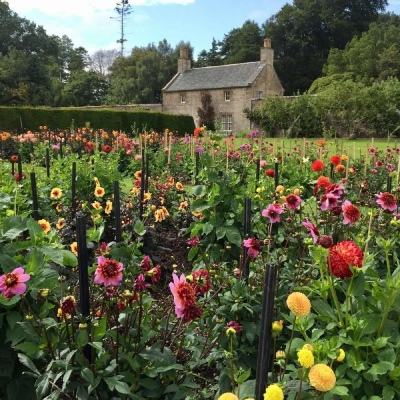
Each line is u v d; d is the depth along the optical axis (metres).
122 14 72.62
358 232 3.26
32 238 2.08
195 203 3.79
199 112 45.38
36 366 1.96
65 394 1.84
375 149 10.02
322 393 1.68
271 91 43.88
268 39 43.66
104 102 59.91
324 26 65.94
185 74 49.16
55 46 71.19
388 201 2.97
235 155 7.66
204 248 3.76
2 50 66.00
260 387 1.62
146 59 66.69
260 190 3.86
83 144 12.40
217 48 79.31
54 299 2.07
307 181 6.33
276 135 30.38
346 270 1.96
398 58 50.97
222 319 2.27
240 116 43.09
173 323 2.56
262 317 1.64
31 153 11.16
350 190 5.62
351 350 1.90
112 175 6.04
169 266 4.11
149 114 27.62
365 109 26.02
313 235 2.36
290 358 1.98
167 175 7.41
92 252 3.38
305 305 1.54
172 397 2.09
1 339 1.86
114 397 1.91
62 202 5.11
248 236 3.05
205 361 2.21
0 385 1.94
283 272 2.71
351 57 55.66
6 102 51.38
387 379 1.89
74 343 1.90
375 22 63.66
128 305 2.11
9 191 4.37
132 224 4.28
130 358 2.00
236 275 2.70
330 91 27.66
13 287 1.67
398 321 2.10
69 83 59.06
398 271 2.15
